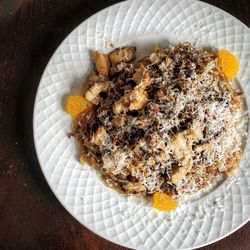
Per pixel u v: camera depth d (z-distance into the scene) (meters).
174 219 0.28
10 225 0.29
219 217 0.28
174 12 0.28
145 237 0.28
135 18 0.28
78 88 0.28
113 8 0.28
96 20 0.28
